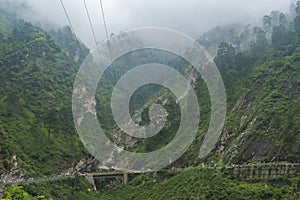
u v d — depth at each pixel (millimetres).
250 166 122000
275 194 107375
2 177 134000
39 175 151000
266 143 135625
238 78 199125
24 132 170375
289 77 170125
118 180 170500
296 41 199375
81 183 156250
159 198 139000
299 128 131250
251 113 160125
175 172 155625
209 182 127312
